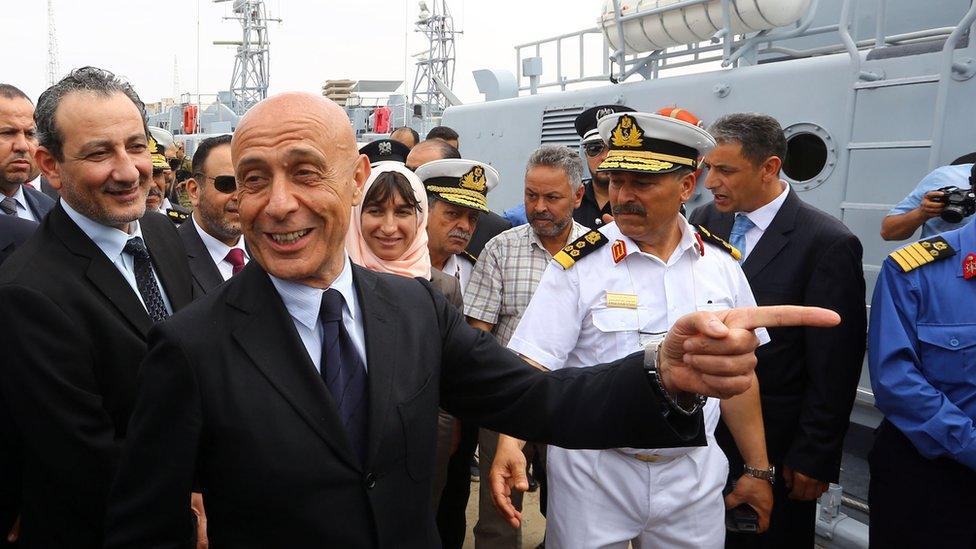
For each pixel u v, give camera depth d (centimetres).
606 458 231
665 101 500
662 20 507
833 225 289
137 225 221
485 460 328
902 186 371
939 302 245
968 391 240
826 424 281
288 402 126
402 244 280
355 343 139
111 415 194
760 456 258
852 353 283
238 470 124
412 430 137
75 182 197
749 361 122
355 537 128
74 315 188
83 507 185
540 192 318
